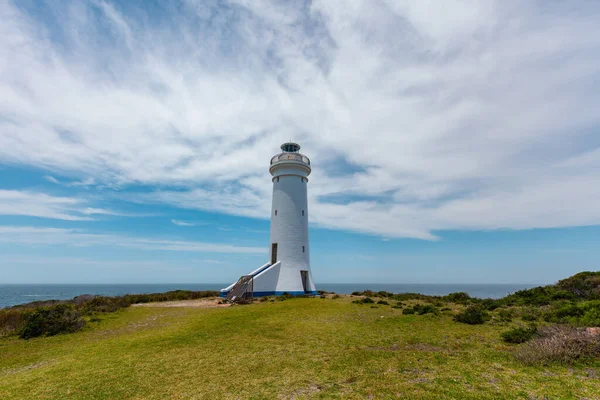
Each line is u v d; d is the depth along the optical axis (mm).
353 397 6422
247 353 9891
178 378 7906
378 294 29094
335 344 10805
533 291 21328
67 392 7285
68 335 14281
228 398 6645
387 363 8570
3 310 19141
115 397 6930
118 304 22922
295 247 31906
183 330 13742
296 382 7379
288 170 33531
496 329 12586
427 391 6551
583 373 7289
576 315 13141
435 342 10812
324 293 34438
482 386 6738
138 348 10969
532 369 7707
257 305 21578
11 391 7445
